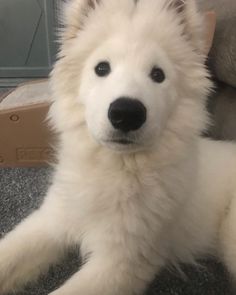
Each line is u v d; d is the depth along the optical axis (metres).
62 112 0.26
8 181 0.40
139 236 0.25
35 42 0.65
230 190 0.31
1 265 0.26
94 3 0.26
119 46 0.24
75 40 0.26
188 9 0.27
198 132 0.26
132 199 0.25
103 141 0.23
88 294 0.24
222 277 0.30
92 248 0.26
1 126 0.40
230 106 0.39
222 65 0.37
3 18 0.63
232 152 0.32
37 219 0.28
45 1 0.62
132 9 0.25
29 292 0.28
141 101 0.22
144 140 0.23
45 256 0.28
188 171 0.26
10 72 0.66
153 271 0.26
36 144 0.41
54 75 0.27
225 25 0.37
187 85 0.26
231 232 0.29
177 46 0.25
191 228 0.29
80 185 0.26
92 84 0.25
